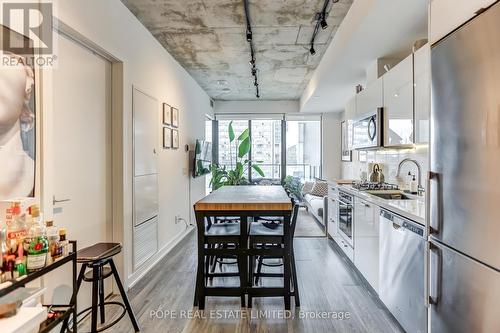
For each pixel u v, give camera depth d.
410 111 2.54
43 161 1.71
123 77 2.81
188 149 5.22
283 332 2.17
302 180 8.08
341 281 3.08
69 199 2.20
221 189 3.51
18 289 1.26
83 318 2.33
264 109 7.81
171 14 3.21
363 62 3.70
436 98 1.62
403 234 2.06
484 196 1.24
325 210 4.96
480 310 1.28
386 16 2.51
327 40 3.95
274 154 8.05
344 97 5.84
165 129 4.00
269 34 3.75
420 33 2.84
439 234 1.59
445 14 1.54
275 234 2.47
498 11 1.16
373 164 4.24
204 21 3.38
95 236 2.53
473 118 1.30
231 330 2.20
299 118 7.81
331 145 7.72
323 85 4.89
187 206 5.14
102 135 2.64
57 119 2.07
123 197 2.80
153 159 3.58
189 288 2.92
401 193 3.09
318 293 2.80
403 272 2.06
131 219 2.98
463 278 1.40
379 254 2.51
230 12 3.19
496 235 1.18
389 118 2.97
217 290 2.49
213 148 7.89
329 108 7.11
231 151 7.97
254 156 8.05
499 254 1.17
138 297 2.73
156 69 3.69
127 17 2.91
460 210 1.41
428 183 1.70
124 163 2.82
